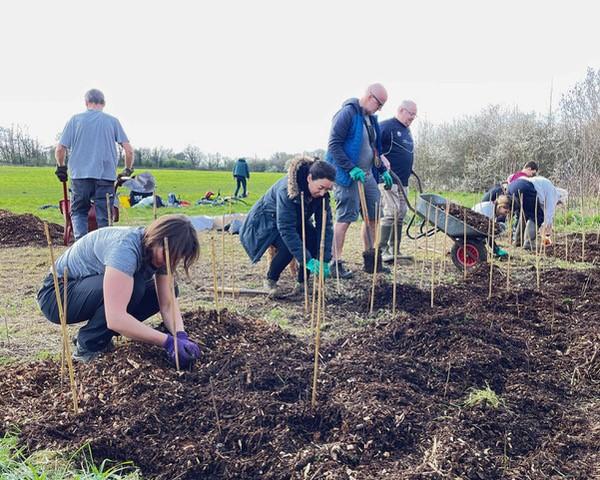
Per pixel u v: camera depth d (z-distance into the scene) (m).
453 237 6.64
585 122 15.64
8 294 5.59
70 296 3.48
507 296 5.15
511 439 2.85
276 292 5.43
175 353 3.31
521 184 7.50
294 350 3.71
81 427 2.76
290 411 2.92
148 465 2.56
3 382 3.26
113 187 7.21
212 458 2.58
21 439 2.65
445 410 3.07
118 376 3.20
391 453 2.68
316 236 5.34
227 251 8.03
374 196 6.16
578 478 2.60
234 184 29.72
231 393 3.09
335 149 5.74
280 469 2.52
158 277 3.54
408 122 6.81
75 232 7.22
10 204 16.36
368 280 6.05
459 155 20.78
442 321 4.20
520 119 18.98
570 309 4.99
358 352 3.74
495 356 3.69
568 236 9.13
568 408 3.30
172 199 16.55
